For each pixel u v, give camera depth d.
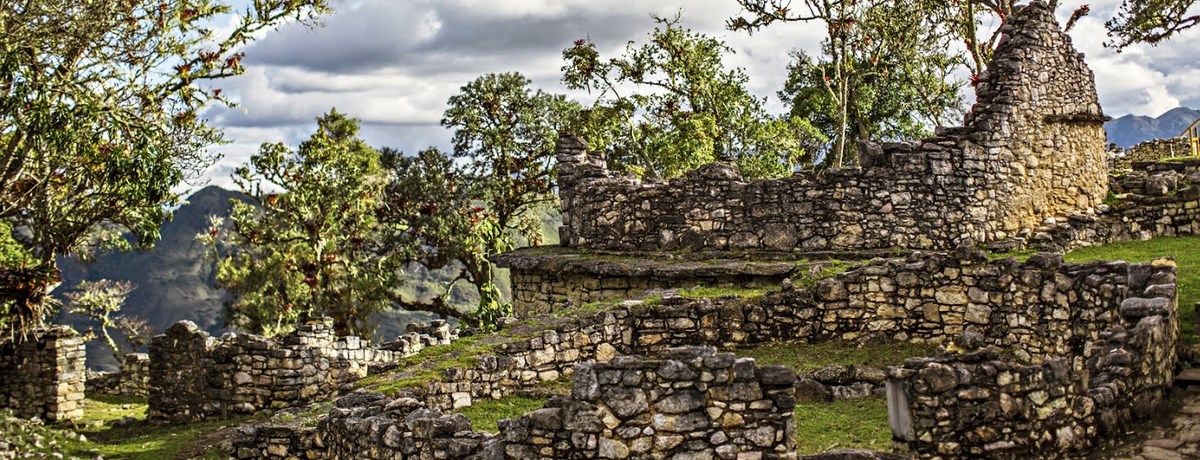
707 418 12.40
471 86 47.44
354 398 16.77
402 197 49.44
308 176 45.34
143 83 29.83
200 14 30.30
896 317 18.45
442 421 14.01
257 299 45.88
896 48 37.22
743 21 32.94
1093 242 22.97
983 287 17.70
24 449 23.12
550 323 19.42
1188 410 13.50
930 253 18.75
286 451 16.67
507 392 18.14
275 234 45.97
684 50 36.75
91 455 23.19
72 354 31.02
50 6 28.22
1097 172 23.81
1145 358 13.52
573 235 25.55
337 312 45.69
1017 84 22.61
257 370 25.30
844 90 33.66
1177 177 24.17
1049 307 16.81
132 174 29.52
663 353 12.72
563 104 47.25
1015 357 16.95
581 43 37.16
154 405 26.50
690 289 21.25
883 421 14.91
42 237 32.66
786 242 22.47
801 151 37.56
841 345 18.59
